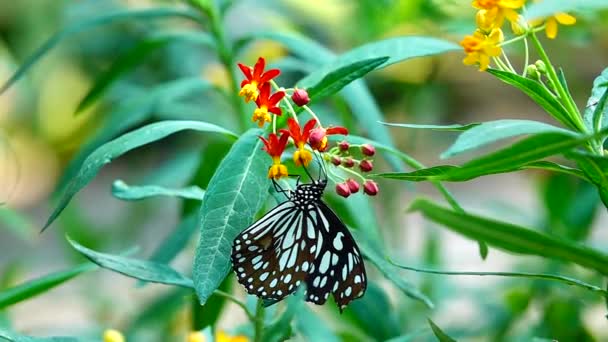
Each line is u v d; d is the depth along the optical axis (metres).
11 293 0.99
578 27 1.24
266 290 0.94
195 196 0.98
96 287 1.42
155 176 1.27
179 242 1.07
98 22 1.14
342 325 1.25
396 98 1.59
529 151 0.86
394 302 1.28
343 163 0.93
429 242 1.29
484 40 0.91
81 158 1.16
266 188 0.91
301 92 0.92
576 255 0.86
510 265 1.48
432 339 1.22
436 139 1.55
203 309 1.07
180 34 1.15
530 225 1.27
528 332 1.23
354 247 0.95
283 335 0.94
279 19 1.50
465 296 1.26
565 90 0.92
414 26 1.35
